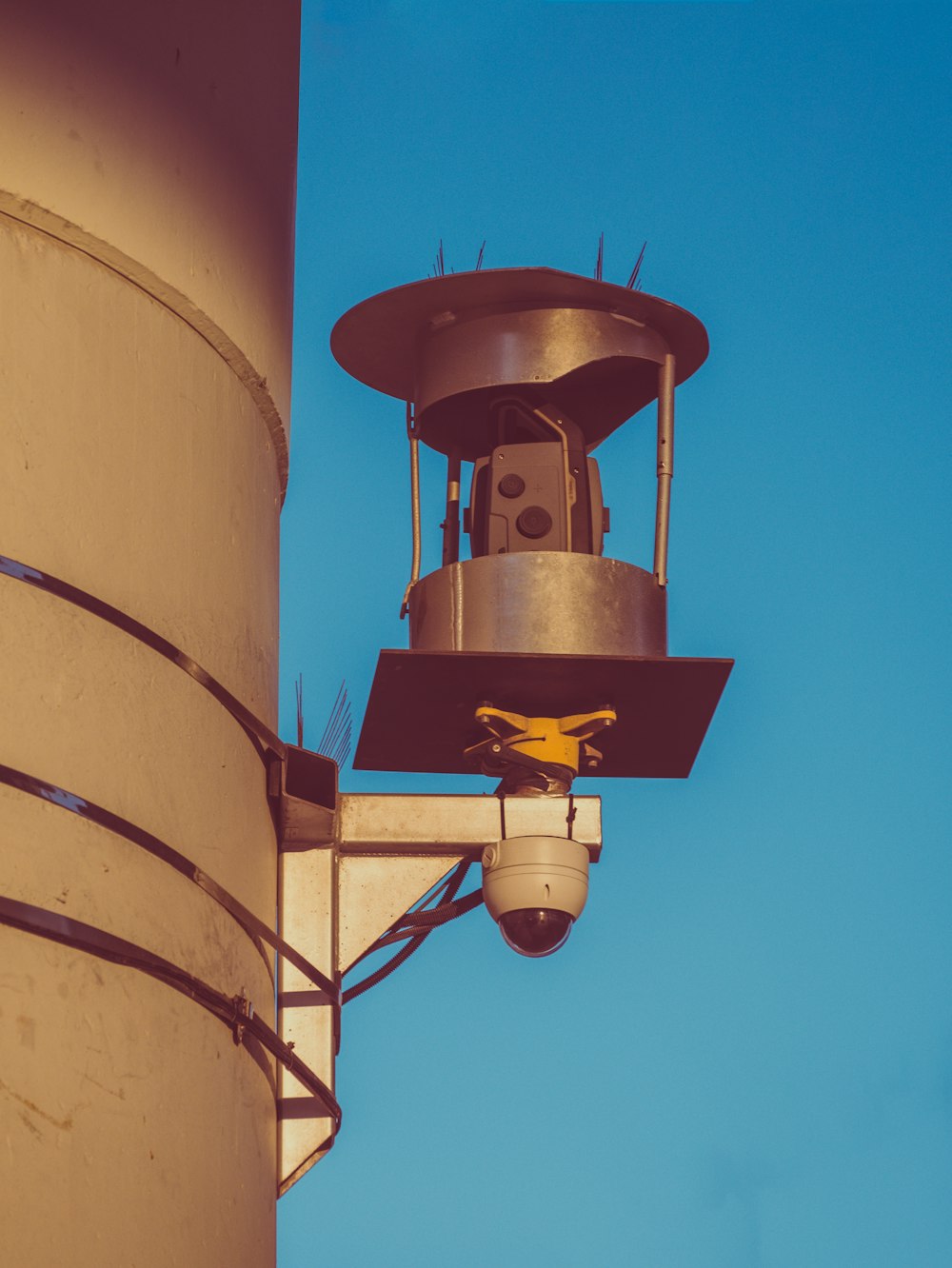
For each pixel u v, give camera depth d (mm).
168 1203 5105
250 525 6270
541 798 6988
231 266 6316
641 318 7402
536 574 7000
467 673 6879
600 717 6969
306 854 6637
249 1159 5672
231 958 5684
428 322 7438
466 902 7129
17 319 5461
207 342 6176
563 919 6895
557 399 7566
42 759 5090
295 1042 6359
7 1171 4684
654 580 7117
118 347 5742
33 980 4867
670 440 7262
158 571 5656
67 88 5844
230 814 5844
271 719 6344
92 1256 4824
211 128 6375
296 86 7309
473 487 7359
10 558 5199
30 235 5641
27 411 5383
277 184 6840
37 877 4957
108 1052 5004
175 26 6312
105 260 5812
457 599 7043
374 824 6820
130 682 5414
